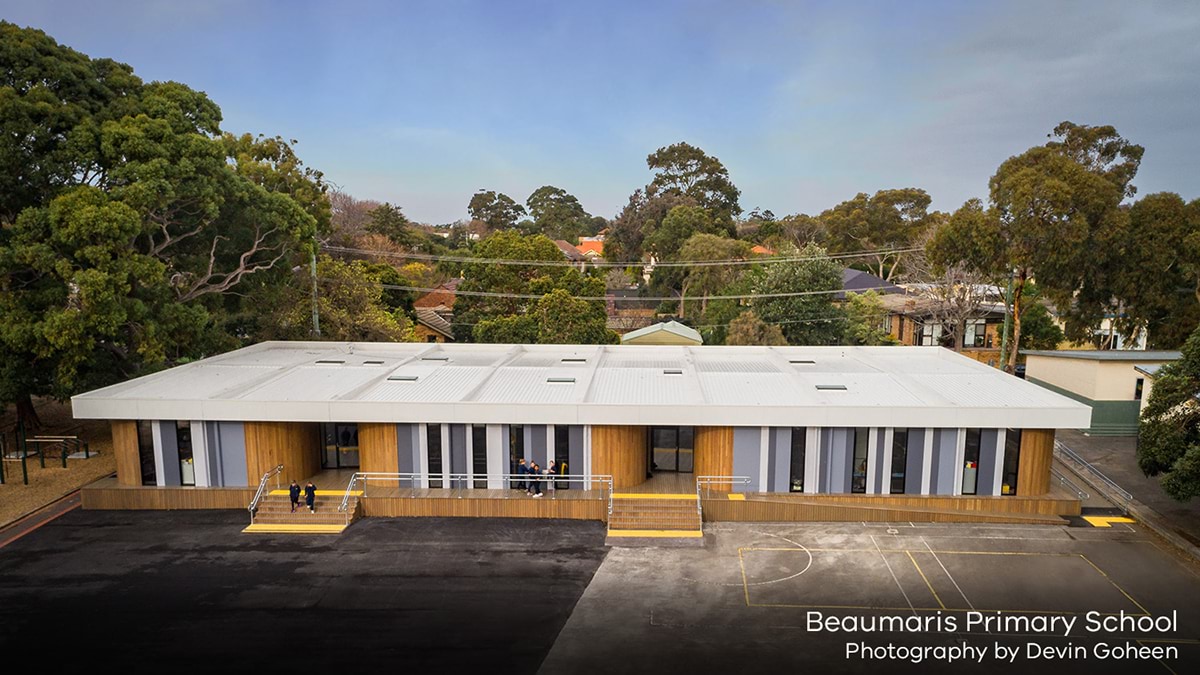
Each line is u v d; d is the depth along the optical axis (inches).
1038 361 1710.1
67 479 1224.8
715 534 1008.2
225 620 782.5
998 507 1056.8
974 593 837.2
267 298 1738.4
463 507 1078.4
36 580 877.2
